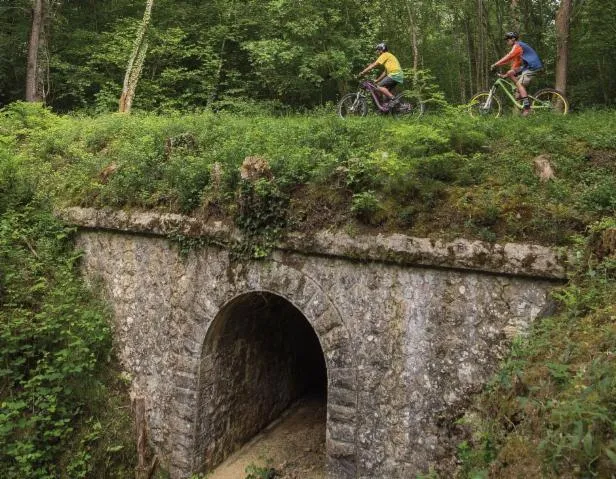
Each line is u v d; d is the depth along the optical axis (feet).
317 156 19.48
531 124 21.94
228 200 19.79
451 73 58.29
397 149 18.65
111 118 32.50
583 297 13.50
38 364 21.49
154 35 45.44
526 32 48.16
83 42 50.96
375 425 16.94
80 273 24.53
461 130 19.66
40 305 22.99
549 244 14.66
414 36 50.37
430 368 16.10
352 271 17.34
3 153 26.96
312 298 18.03
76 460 20.49
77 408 21.57
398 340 16.60
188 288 20.86
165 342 21.53
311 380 30.30
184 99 47.65
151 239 22.06
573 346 12.47
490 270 14.99
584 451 9.54
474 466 13.23
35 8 45.11
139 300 22.41
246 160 19.25
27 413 20.68
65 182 25.94
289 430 25.35
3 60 50.19
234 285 19.66
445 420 15.80
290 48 45.01
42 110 36.70
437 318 15.99
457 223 15.84
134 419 21.65
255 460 22.90
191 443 20.53
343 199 17.72
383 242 16.38
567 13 40.06
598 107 41.04
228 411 22.62
